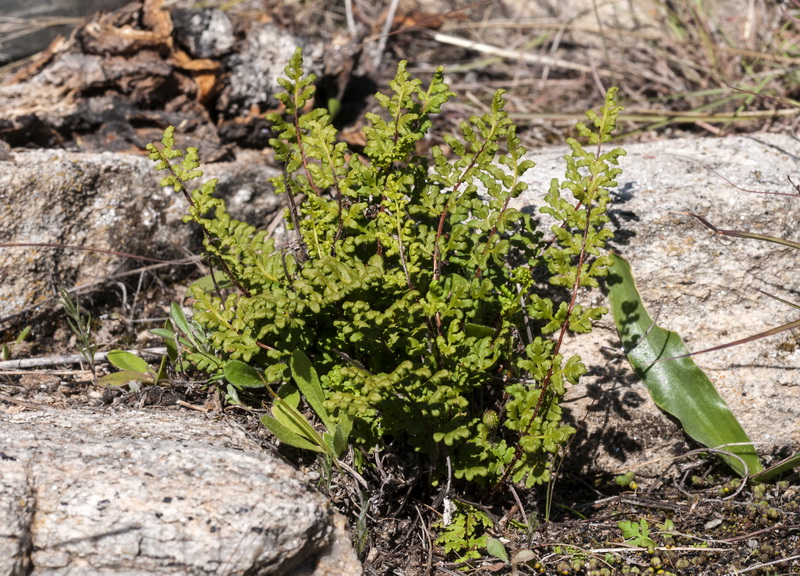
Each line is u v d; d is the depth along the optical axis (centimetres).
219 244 255
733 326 272
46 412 240
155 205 312
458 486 250
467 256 250
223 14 356
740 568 241
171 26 345
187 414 251
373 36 446
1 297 285
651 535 253
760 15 456
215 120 357
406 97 244
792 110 364
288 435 230
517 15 500
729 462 264
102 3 445
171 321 279
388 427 231
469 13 496
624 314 265
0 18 438
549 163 309
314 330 244
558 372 222
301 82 243
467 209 243
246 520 197
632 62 448
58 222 297
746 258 273
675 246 272
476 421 242
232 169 329
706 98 408
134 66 341
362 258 252
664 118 388
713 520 258
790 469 268
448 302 235
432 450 232
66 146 333
